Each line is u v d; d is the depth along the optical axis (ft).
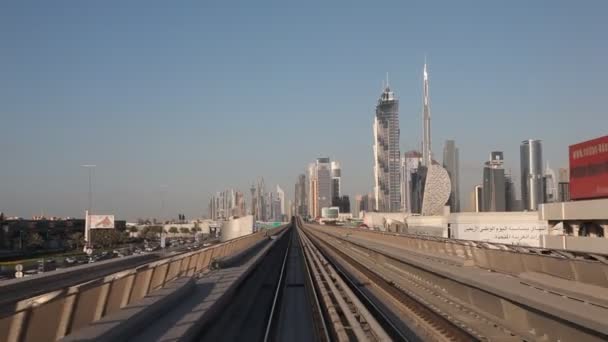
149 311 41.04
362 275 123.65
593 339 40.09
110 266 118.42
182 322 41.27
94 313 36.14
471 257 94.48
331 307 64.64
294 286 108.68
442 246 117.91
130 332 35.99
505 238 209.67
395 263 128.26
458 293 76.13
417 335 56.59
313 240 318.45
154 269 54.08
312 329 64.90
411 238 153.28
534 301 48.32
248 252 144.97
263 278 115.85
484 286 61.05
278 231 428.97
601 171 130.21
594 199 132.46
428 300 76.79
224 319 58.13
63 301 31.04
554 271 61.62
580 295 49.21
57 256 214.07
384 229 425.69
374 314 69.31
